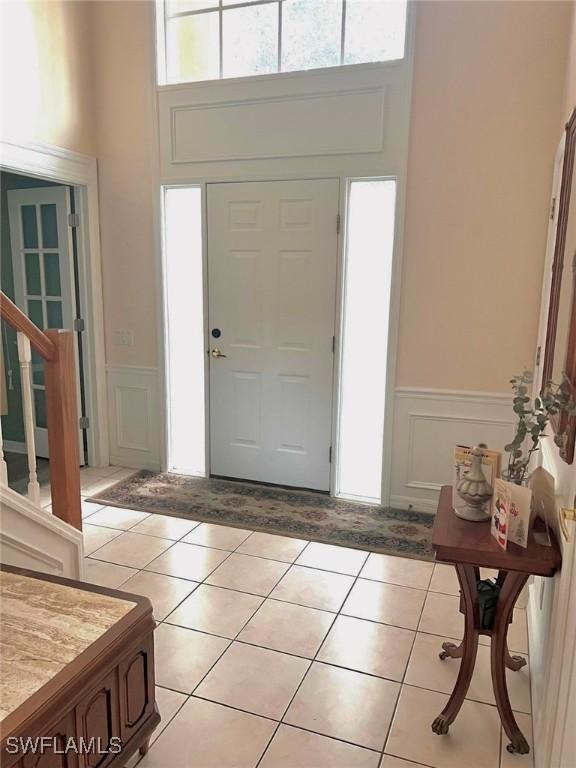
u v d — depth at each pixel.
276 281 3.65
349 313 3.73
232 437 3.95
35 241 4.18
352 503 3.64
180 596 2.58
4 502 2.02
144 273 3.97
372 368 3.80
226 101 3.56
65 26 3.59
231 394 3.90
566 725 1.30
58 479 2.36
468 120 3.10
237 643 2.25
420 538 3.17
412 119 3.19
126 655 1.54
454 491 1.91
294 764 1.70
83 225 3.96
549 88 2.95
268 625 2.37
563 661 1.39
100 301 4.12
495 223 3.15
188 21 3.65
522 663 2.11
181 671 2.09
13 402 4.56
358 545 3.08
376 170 3.31
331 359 3.61
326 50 3.37
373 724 1.86
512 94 3.01
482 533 1.74
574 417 1.50
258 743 1.78
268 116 3.49
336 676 2.08
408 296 3.37
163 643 2.25
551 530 1.74
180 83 3.64
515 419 3.29
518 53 2.97
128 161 3.87
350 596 2.60
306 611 2.47
